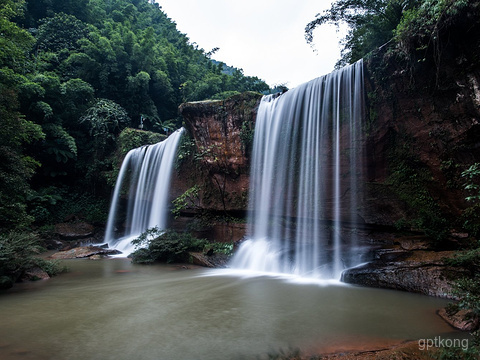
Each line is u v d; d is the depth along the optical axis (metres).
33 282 8.36
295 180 11.38
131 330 4.52
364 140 9.73
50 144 22.00
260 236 12.32
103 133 23.23
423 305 5.67
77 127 25.14
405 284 6.75
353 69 10.03
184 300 6.29
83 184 23.62
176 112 34.88
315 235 10.60
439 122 8.16
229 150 13.66
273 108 12.59
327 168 10.51
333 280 8.23
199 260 11.34
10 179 10.51
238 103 13.61
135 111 29.55
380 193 9.41
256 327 4.61
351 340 4.06
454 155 7.93
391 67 8.91
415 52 8.17
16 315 5.30
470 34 7.20
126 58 29.12
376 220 9.34
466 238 7.41
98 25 34.03
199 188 15.34
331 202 10.30
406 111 8.90
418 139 8.70
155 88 31.92
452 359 3.00
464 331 4.29
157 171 18.47
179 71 37.12
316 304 5.86
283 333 4.35
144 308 5.71
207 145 14.55
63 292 7.14
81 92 24.52
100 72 27.53
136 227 18.86
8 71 15.38
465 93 7.47
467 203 7.71
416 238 8.32
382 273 7.23
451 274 6.27
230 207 13.70
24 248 8.62
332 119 10.54
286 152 11.79
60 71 26.64
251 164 13.07
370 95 9.59
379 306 5.65
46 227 18.95
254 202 12.74
